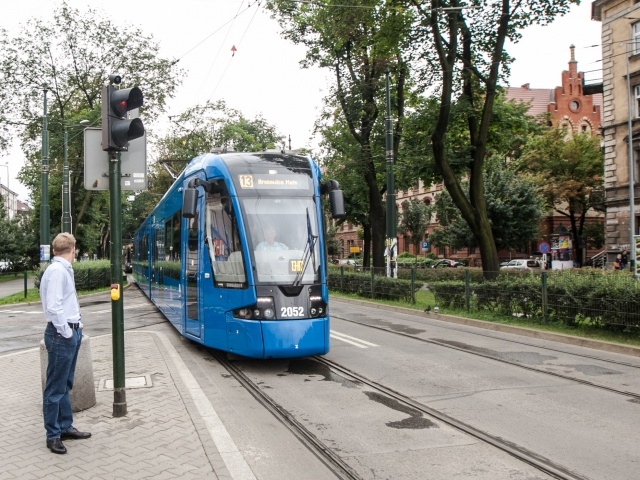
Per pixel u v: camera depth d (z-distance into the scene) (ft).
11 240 173.99
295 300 29.53
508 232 136.98
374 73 89.76
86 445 17.13
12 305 73.46
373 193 99.19
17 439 17.79
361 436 19.12
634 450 17.52
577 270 59.67
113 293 19.99
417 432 19.53
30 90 113.29
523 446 17.92
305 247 30.58
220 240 31.55
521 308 47.47
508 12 60.23
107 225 198.39
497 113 75.36
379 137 99.09
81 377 20.81
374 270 76.28
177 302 40.47
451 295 57.16
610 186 121.60
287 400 24.07
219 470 15.16
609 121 122.01
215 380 28.09
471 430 19.53
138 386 24.49
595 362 31.94
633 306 36.99
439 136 62.95
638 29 115.75
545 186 151.12
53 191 142.51
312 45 92.02
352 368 30.58
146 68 116.47
